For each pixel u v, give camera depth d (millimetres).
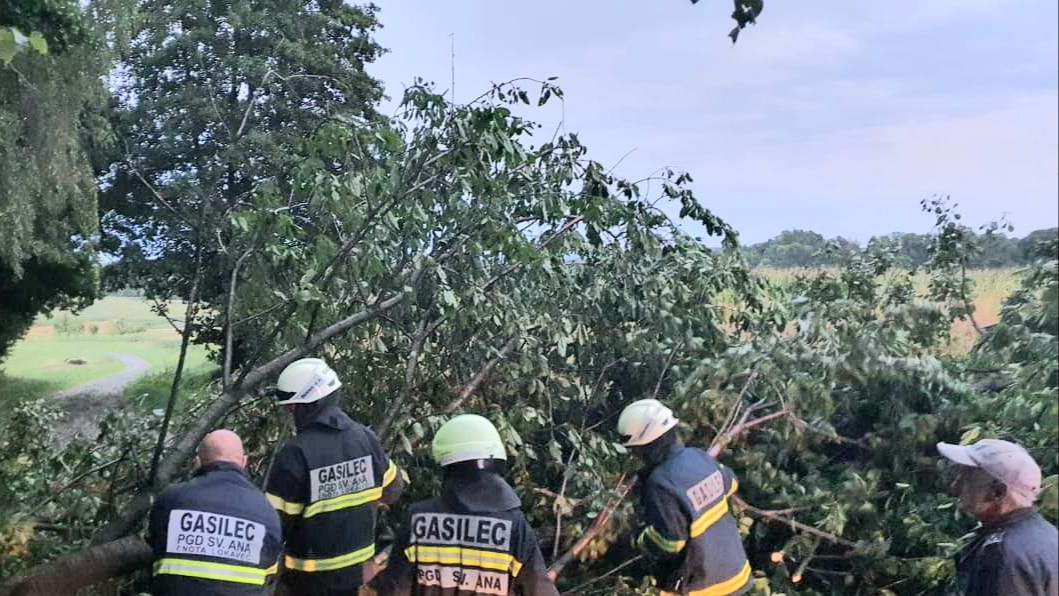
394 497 2785
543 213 3686
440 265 3498
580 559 3320
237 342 3938
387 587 2219
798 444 3346
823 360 3252
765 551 3508
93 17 3531
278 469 2518
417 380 3904
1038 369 2490
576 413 4039
